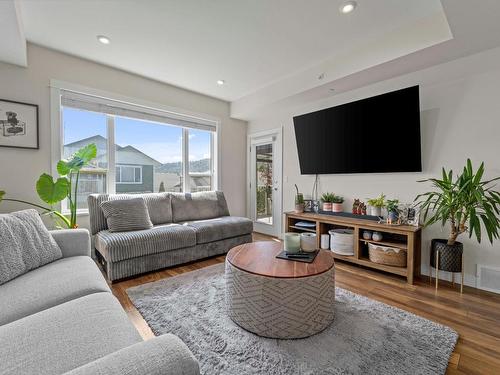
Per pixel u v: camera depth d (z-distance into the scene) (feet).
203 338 4.84
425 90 8.38
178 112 12.28
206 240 9.67
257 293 4.95
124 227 8.64
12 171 8.30
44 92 8.75
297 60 9.37
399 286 7.40
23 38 7.09
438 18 6.56
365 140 9.50
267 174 14.40
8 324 2.96
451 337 4.90
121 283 7.48
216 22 7.18
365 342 4.72
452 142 7.87
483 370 4.11
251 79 11.22
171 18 7.03
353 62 8.42
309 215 10.53
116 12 6.79
